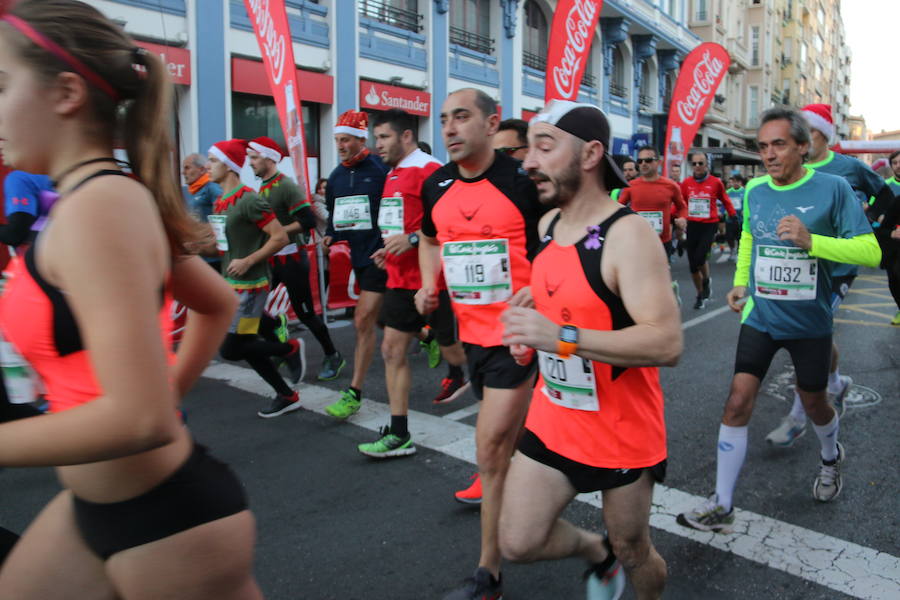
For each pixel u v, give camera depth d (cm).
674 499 345
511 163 291
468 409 496
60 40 116
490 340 276
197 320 162
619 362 181
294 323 814
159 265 121
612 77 2442
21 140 121
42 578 137
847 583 269
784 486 360
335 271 850
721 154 2684
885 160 909
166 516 131
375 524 326
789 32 5584
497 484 260
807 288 307
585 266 192
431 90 1509
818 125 450
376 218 465
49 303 116
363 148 477
